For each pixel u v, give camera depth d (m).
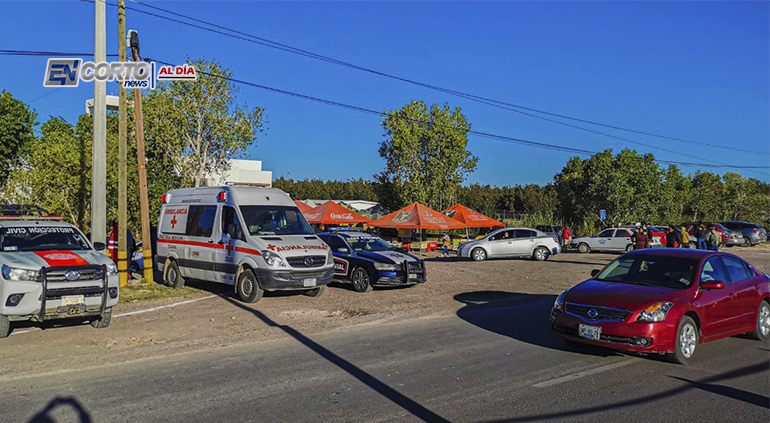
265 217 13.78
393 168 48.12
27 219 11.30
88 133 32.47
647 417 5.75
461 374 7.38
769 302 9.91
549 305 13.66
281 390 6.61
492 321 11.46
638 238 23.03
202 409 5.90
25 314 8.91
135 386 6.73
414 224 30.20
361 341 9.47
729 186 65.50
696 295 8.36
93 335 9.66
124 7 15.09
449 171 46.81
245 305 12.88
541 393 6.54
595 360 8.17
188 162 36.03
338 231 17.31
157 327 10.41
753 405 6.17
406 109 47.62
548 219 49.53
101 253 10.48
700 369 7.71
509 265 24.42
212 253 13.97
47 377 7.11
